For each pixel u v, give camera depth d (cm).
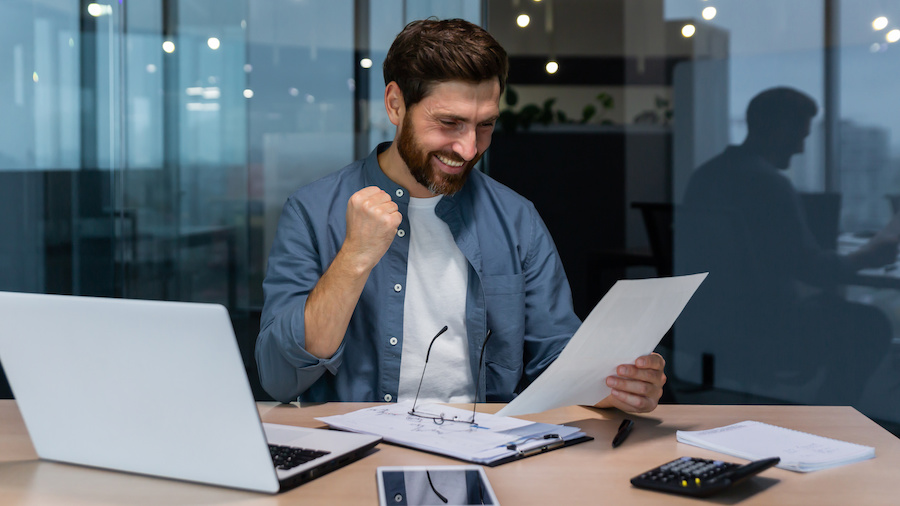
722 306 242
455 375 129
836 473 81
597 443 92
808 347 238
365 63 251
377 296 128
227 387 71
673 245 242
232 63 253
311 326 108
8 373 82
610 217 245
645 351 99
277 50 251
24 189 260
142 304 72
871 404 235
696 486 73
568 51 242
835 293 235
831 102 230
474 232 131
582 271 246
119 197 259
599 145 243
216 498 73
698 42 237
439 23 115
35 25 255
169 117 255
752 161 236
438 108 111
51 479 78
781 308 238
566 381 92
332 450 83
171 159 257
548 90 244
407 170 127
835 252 234
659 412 109
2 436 94
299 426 99
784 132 233
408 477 77
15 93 257
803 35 230
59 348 78
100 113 257
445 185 118
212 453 74
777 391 240
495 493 74
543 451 88
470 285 130
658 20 238
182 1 251
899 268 230
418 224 131
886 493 75
